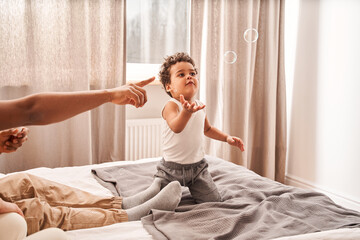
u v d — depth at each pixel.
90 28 2.13
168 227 1.08
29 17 1.97
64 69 2.07
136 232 1.07
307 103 2.61
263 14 2.61
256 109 2.71
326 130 2.45
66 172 1.63
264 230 1.06
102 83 2.19
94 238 1.01
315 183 2.55
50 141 2.10
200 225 1.12
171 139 1.41
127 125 2.41
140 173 1.66
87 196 1.26
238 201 1.33
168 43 2.50
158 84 2.51
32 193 1.18
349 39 2.24
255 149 2.74
